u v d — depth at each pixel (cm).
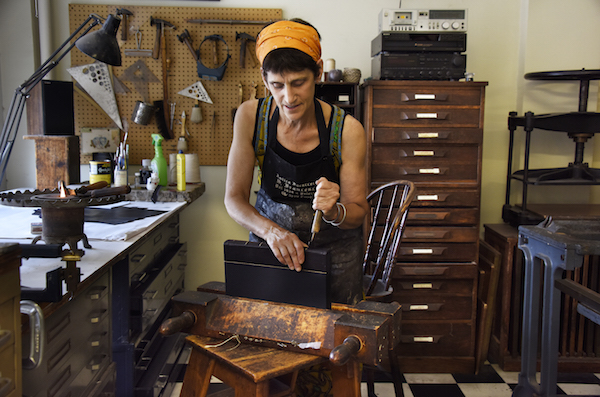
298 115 125
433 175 261
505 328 269
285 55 116
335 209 128
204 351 103
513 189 311
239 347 104
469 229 262
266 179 154
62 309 127
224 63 293
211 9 296
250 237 155
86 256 140
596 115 254
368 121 256
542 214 258
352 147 145
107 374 162
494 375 264
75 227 140
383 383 254
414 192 192
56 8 292
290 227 152
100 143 298
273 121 144
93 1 292
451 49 257
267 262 108
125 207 229
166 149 304
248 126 146
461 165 261
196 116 298
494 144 311
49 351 119
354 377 103
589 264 261
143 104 288
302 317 101
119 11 197
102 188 147
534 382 210
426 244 263
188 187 271
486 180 313
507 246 262
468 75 258
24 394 106
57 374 124
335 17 301
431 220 261
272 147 146
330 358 86
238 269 111
